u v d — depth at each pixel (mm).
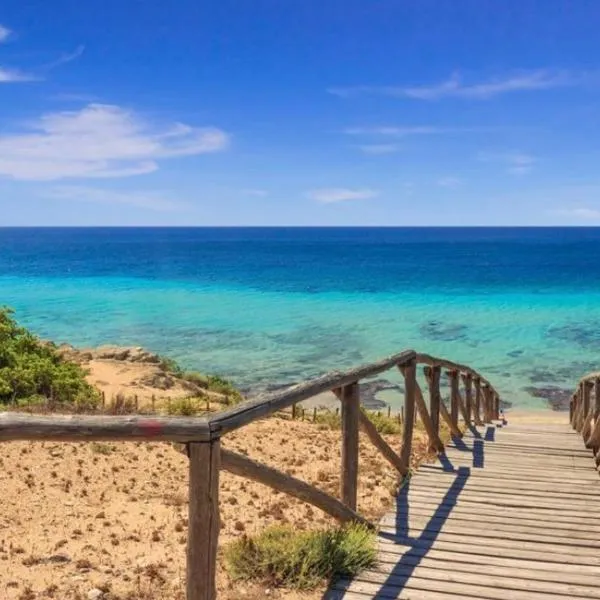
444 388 25219
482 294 57719
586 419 11008
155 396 18688
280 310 47875
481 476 8344
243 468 4285
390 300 53656
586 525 6379
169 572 5184
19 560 5371
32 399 13930
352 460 6191
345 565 5133
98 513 6707
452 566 5320
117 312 47500
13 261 114125
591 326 39406
